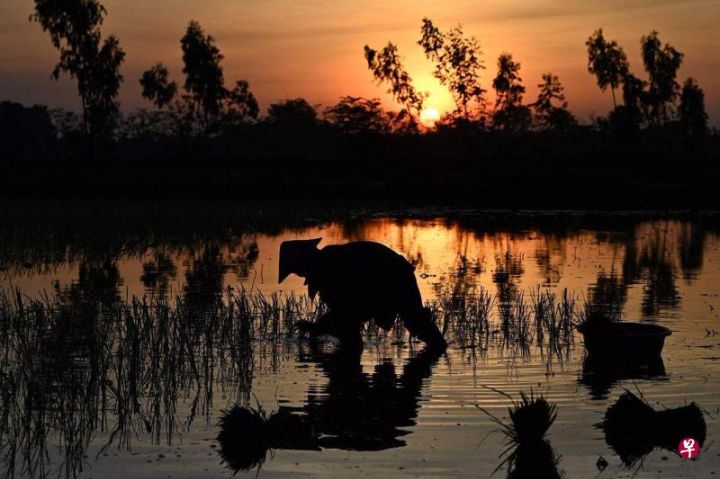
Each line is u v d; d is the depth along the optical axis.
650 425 7.91
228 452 7.51
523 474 6.92
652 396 9.20
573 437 7.85
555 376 10.16
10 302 14.96
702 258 22.89
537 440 7.68
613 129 97.44
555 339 12.23
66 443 7.79
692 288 17.19
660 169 66.44
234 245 26.25
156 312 12.70
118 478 6.92
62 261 21.59
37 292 16.47
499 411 8.69
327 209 43.56
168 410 8.80
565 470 7.05
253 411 8.18
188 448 7.64
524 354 11.38
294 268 12.53
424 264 21.42
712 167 66.69
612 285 17.62
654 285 17.64
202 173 66.06
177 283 17.92
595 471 7.03
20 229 28.23
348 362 11.00
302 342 12.24
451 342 12.26
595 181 58.31
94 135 75.00
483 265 21.25
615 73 89.88
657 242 27.72
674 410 7.94
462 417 8.48
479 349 11.73
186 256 23.19
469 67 73.44
